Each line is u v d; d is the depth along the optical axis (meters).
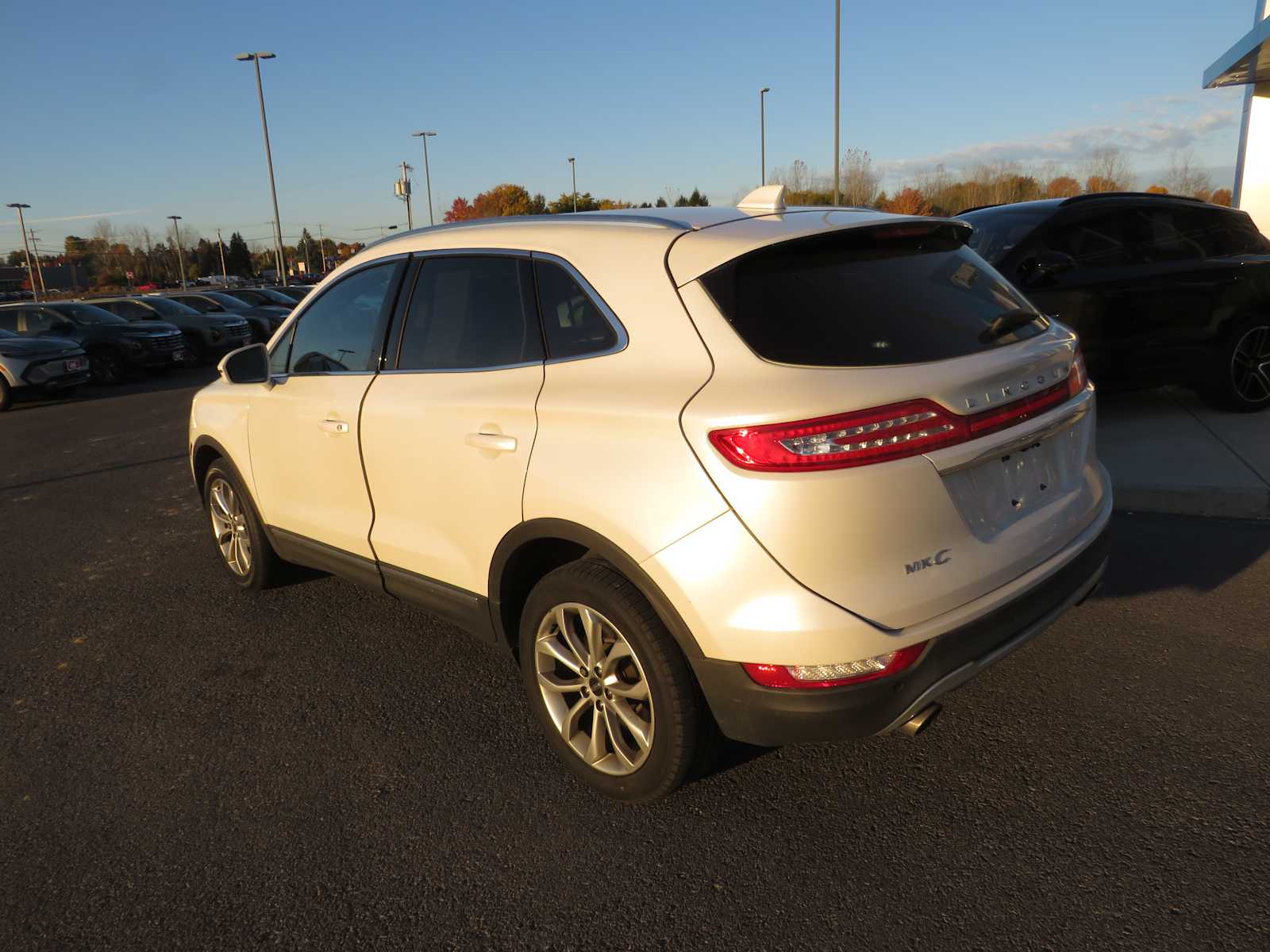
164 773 3.11
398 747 3.20
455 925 2.33
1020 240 6.43
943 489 2.32
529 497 2.71
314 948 2.27
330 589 4.75
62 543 6.03
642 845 2.59
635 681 2.64
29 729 3.46
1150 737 2.94
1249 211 12.90
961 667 2.38
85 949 2.31
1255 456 5.54
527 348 2.87
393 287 3.45
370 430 3.35
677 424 2.34
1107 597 4.00
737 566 2.26
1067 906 2.24
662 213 2.91
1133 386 6.53
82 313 18.31
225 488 4.61
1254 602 3.86
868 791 2.76
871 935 2.19
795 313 2.37
